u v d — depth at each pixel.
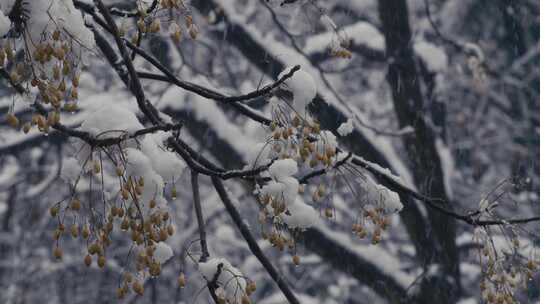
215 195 13.16
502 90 17.64
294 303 5.64
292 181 4.31
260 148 4.71
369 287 10.25
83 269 15.06
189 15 4.25
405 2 10.52
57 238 3.71
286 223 4.68
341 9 11.45
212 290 4.47
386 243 13.77
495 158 17.78
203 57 12.18
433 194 10.64
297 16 10.70
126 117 4.02
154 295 13.64
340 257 9.99
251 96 4.37
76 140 4.06
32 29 3.81
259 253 5.64
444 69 11.26
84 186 8.48
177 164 4.06
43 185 11.99
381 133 9.11
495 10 17.56
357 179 5.14
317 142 4.55
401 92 10.71
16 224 15.23
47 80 3.89
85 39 3.93
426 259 10.61
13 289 14.04
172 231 3.90
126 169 3.88
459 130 17.08
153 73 5.14
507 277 5.14
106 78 11.87
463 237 11.92
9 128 10.35
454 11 17.31
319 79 9.69
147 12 4.25
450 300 10.35
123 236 15.21
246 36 9.32
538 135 17.23
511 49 18.42
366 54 10.62
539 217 5.14
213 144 9.15
